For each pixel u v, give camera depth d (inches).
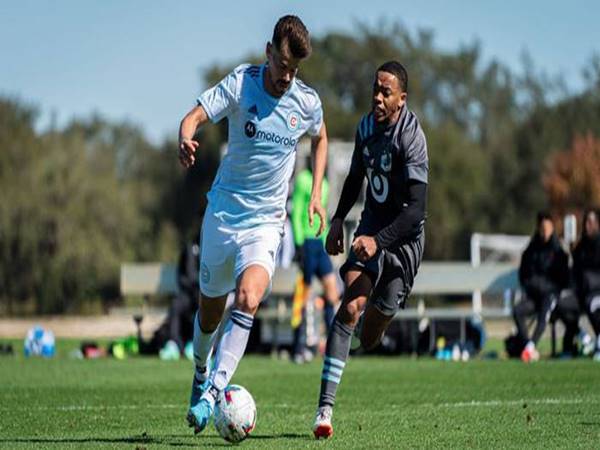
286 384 1942.7
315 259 2596.0
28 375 2190.0
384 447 1068.5
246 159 1160.2
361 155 1202.6
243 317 1117.1
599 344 2618.1
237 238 1163.9
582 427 1235.9
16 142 7150.6
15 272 6850.4
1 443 1119.0
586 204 6653.5
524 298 2674.7
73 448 1072.8
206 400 1076.5
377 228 1201.4
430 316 2906.0
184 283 2869.1
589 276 2618.1
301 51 1117.1
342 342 1151.0
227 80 1152.2
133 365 2502.5
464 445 1085.1
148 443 1109.7
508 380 1964.8
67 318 6151.6
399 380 2009.1
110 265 6968.5
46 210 6889.8
